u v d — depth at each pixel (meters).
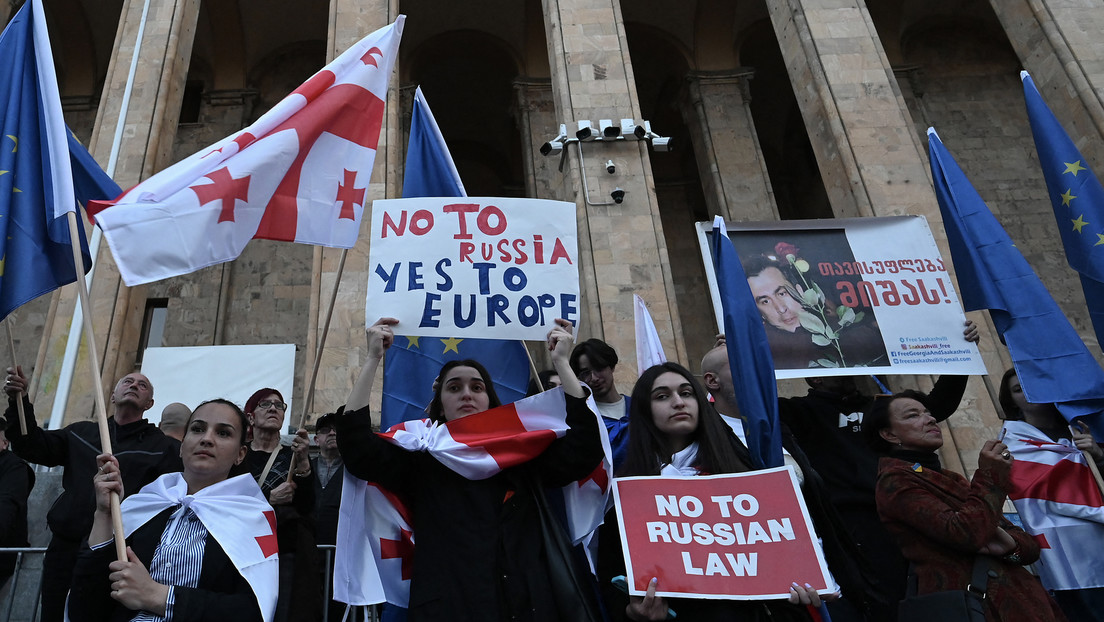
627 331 10.66
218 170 4.98
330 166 5.39
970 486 4.43
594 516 4.29
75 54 19.61
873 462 5.93
